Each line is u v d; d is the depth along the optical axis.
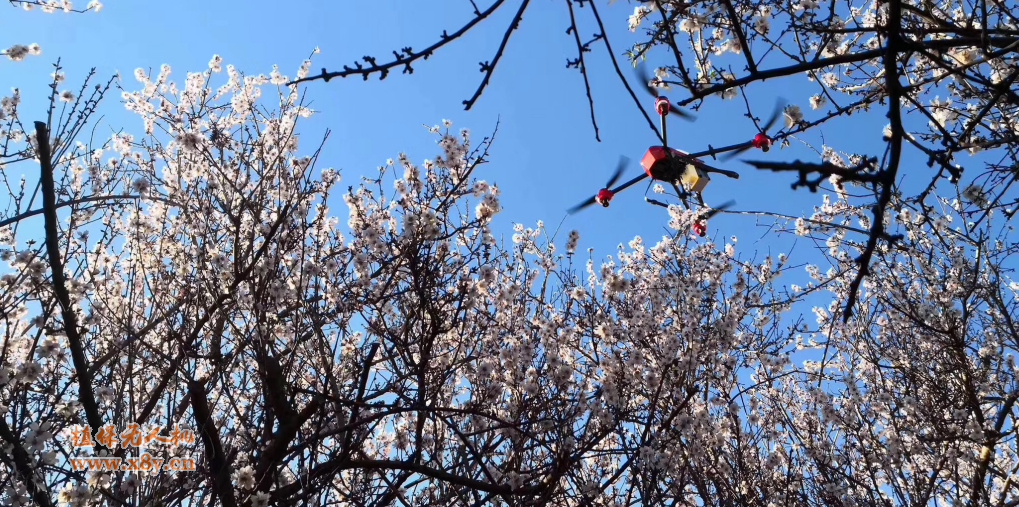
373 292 6.32
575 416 5.92
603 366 6.77
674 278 7.79
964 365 7.49
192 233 6.69
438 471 5.63
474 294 6.38
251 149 7.25
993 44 3.46
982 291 7.62
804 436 7.99
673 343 6.47
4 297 5.73
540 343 6.87
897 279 7.86
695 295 7.52
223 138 7.05
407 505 5.91
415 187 7.00
